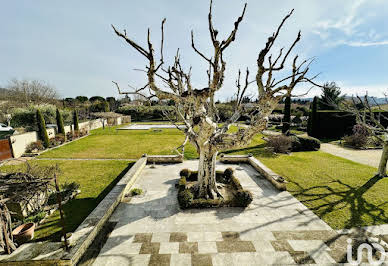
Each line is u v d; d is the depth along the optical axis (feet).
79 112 143.02
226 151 56.90
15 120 74.43
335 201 26.53
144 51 19.01
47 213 23.26
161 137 83.51
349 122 78.74
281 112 151.33
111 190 27.94
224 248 17.92
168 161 44.55
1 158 48.24
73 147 63.26
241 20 15.62
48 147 62.03
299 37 18.93
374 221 21.88
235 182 30.14
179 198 24.91
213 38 17.47
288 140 54.19
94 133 94.63
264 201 26.76
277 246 18.17
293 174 37.32
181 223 21.71
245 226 21.20
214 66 18.67
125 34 17.67
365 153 54.08
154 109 170.71
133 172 34.09
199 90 22.06
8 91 119.85
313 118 78.43
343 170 39.45
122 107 171.32
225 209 24.64
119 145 67.00
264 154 53.01
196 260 16.53
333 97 98.68
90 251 17.44
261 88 24.23
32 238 19.26
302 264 16.11
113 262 16.28
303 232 20.16
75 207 25.25
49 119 90.07
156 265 16.02
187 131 26.18
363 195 28.14
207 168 27.02
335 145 65.31
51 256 15.35
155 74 21.79
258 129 23.65
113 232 20.06
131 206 25.27
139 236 19.51
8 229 17.02
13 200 18.30
